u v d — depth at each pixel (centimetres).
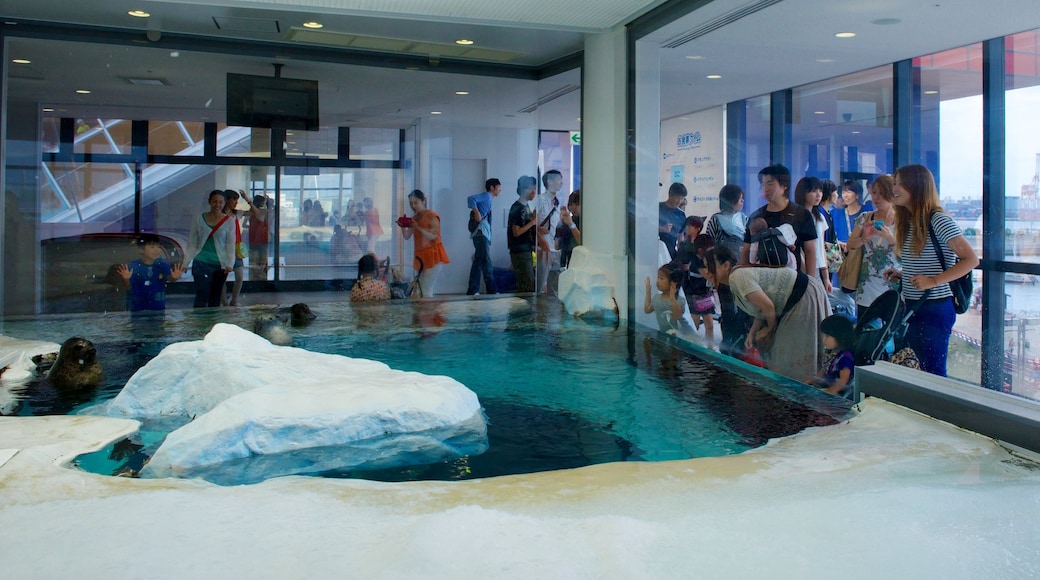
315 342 628
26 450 300
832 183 480
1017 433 289
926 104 426
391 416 358
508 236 959
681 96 652
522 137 954
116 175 838
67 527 210
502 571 176
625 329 706
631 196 738
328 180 910
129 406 409
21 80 811
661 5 675
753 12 543
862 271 439
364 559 184
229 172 875
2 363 515
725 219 584
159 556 188
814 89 511
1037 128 360
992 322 368
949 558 188
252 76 877
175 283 856
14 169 809
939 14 407
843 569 180
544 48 873
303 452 327
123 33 829
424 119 941
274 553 189
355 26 814
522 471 300
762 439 345
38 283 818
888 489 242
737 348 557
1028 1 368
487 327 715
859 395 385
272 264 895
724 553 189
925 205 405
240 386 397
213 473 298
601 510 226
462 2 714
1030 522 212
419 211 945
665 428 364
